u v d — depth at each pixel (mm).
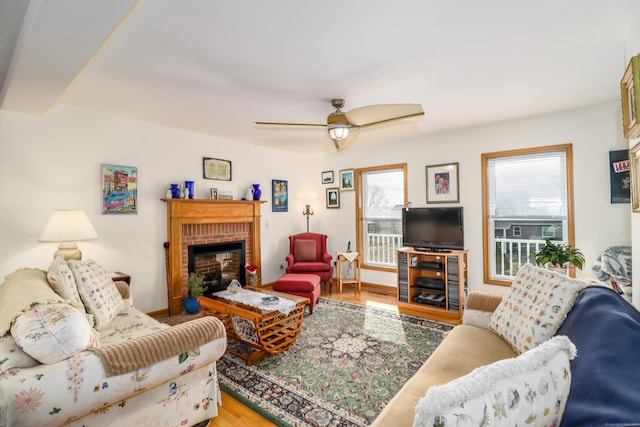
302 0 1596
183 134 4117
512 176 3883
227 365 2582
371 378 2354
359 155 5203
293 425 1863
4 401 1151
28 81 2242
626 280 2625
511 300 1905
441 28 1858
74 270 2223
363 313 3826
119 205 3529
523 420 663
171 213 3873
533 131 3641
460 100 3074
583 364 962
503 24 1823
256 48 2074
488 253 4016
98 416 1440
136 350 1473
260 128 4043
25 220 2949
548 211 3650
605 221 3254
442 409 592
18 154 2918
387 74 2469
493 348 1798
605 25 1841
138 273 3688
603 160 3260
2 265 2836
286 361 2623
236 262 4738
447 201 4266
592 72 2475
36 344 1271
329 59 2225
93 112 3344
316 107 3213
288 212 5602
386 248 5027
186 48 2064
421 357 2672
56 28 1604
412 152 4594
